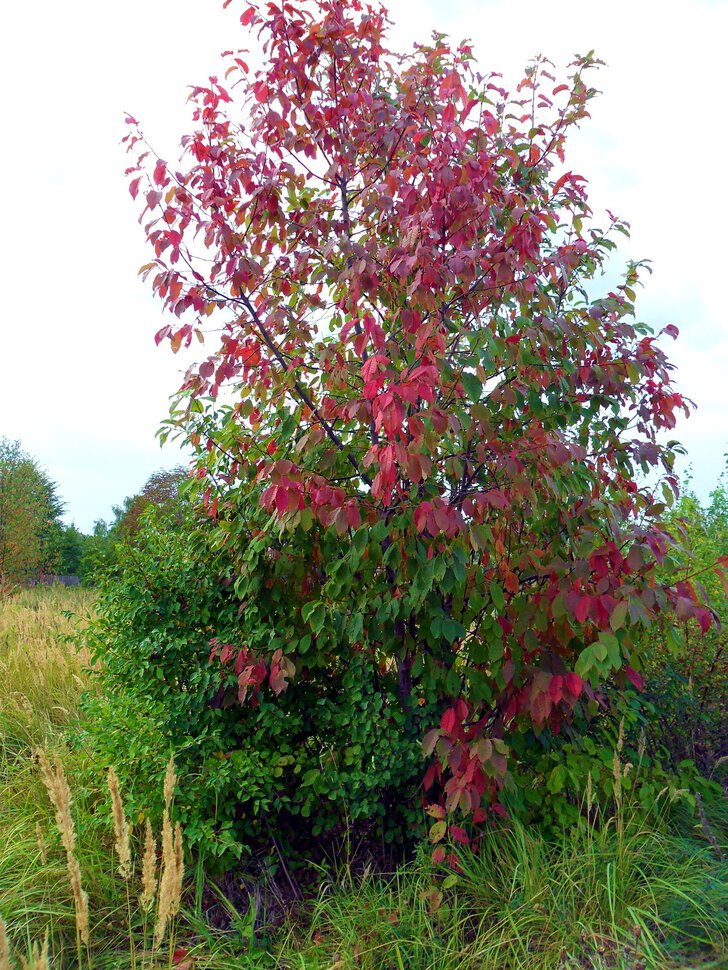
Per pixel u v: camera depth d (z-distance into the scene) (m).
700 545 5.42
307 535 4.03
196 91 3.83
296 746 4.08
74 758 4.59
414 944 2.99
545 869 3.29
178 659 4.13
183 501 4.75
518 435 3.91
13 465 21.03
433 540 3.48
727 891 3.22
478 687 3.66
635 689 4.79
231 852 3.63
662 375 4.25
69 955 3.05
